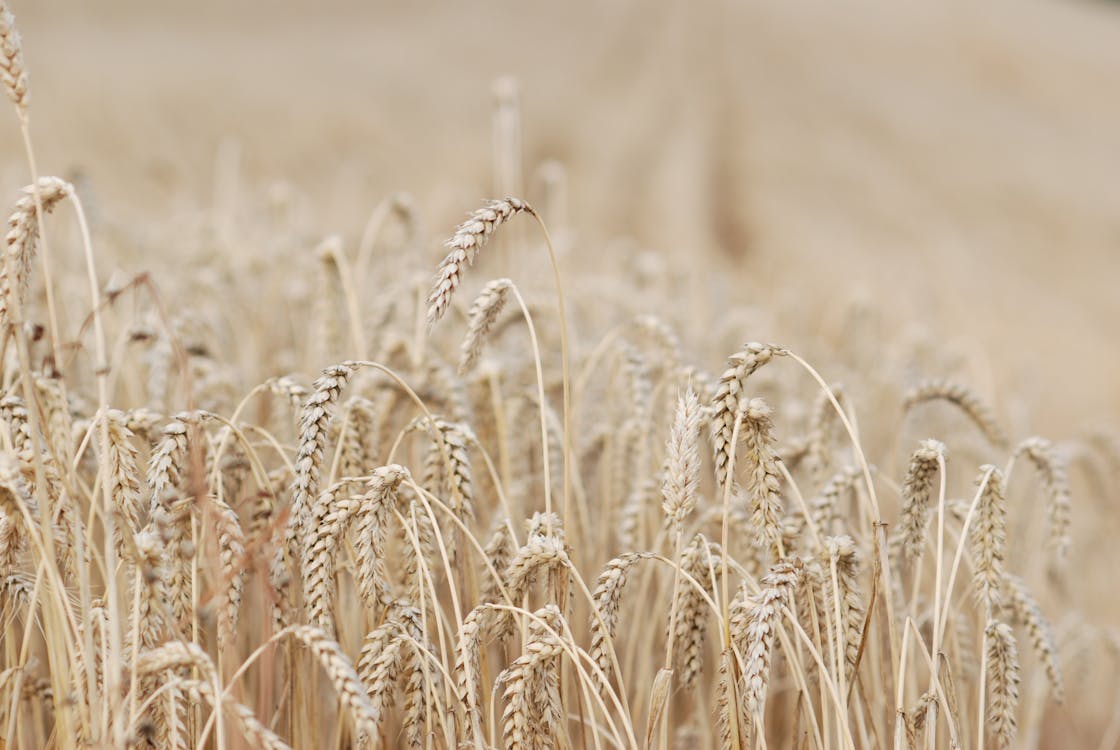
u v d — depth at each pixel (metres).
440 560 2.59
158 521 1.96
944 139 26.97
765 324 5.99
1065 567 3.96
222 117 21.45
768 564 2.59
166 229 6.68
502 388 3.23
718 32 36.84
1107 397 9.96
